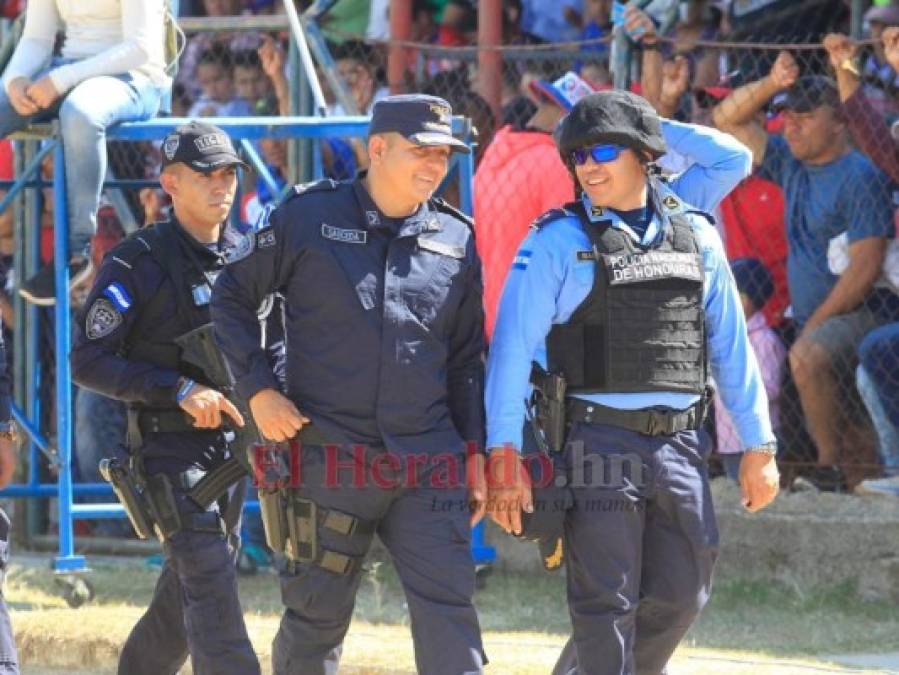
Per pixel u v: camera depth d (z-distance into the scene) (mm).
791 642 23438
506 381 15977
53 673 23094
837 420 27219
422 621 15922
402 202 16109
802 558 27016
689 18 30297
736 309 16766
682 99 29156
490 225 27594
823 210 27141
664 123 19344
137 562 30969
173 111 35906
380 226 16156
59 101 26188
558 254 16016
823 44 26906
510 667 21047
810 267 27406
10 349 33281
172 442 18453
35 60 26406
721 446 27828
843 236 27000
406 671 21031
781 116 27547
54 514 33375
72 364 18531
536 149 27516
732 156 18969
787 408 27906
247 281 16391
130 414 18656
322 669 16750
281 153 32750
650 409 15992
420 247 16219
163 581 19328
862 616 25281
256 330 16562
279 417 16047
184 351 18375
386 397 16031
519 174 27391
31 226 31359
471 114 31391
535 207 27234
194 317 18703
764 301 28109
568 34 34031
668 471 16062
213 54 35281
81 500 31719
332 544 16266
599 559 15992
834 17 29656
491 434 16016
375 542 30438
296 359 16359
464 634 15906
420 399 16125
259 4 35812
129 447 18688
